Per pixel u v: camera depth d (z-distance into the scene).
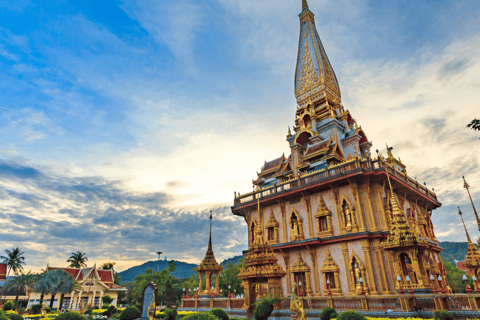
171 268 62.00
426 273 23.97
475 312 15.73
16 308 52.69
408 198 35.72
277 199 36.00
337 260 29.67
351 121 45.00
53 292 57.22
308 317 20.88
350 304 20.19
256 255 21.83
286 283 32.88
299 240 32.56
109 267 101.06
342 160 35.53
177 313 26.39
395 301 18.66
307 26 53.66
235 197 41.00
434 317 16.09
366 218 28.97
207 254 35.34
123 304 76.00
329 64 51.50
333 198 31.80
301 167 37.62
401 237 22.03
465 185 31.62
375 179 29.80
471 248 31.72
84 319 23.98
